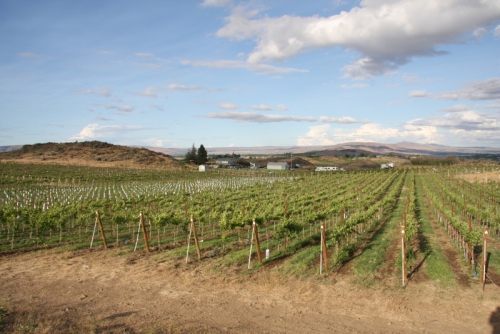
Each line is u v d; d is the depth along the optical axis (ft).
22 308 38.42
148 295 44.50
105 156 437.58
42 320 35.37
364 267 54.80
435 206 106.52
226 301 42.83
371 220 92.89
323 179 252.01
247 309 40.55
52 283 48.24
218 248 68.44
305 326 36.24
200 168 398.83
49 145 470.80
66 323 34.94
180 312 39.29
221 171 383.45
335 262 56.65
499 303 41.42
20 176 241.55
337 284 48.39
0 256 61.26
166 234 82.74
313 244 72.54
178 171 360.28
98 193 170.40
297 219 81.15
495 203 131.85
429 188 169.17
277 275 51.80
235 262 58.75
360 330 35.42
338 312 39.83
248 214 86.17
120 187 201.98
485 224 92.53
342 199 120.37
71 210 88.12
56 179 235.61
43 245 69.46
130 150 478.59
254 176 312.91
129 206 125.08
